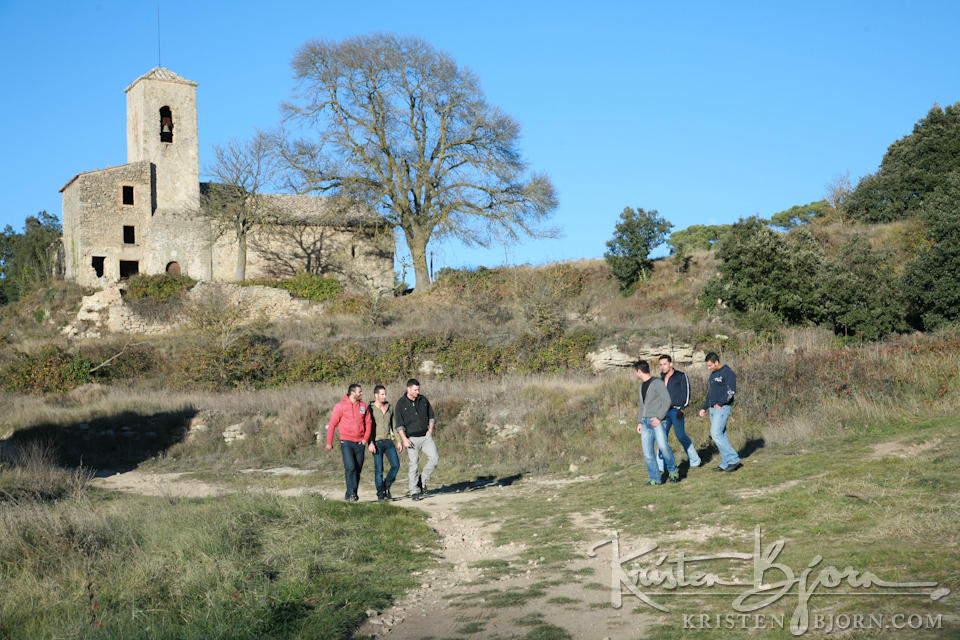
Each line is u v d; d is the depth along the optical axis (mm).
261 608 6027
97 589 6449
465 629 5535
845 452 10805
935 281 23562
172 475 17609
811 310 26922
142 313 39594
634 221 39219
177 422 21719
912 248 30641
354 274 47781
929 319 23578
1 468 14336
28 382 29062
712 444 13445
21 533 7695
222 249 47469
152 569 6898
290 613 6016
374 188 44219
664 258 41281
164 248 46562
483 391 20828
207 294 39719
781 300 27203
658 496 9922
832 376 15188
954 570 5273
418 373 27734
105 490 14375
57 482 13562
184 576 6703
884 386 14172
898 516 6805
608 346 27062
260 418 21047
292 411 20891
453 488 14031
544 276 39062
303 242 48656
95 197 45781
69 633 5387
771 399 15109
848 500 7770
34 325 41812
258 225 47750
